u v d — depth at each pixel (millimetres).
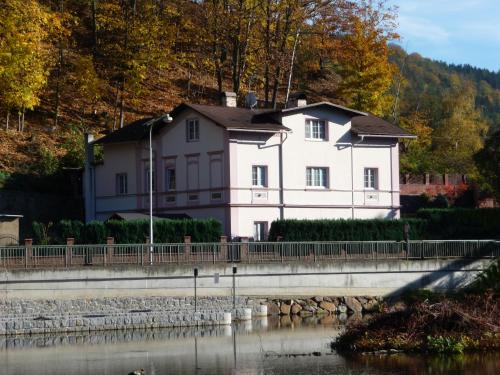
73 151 79250
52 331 47438
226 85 105625
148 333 47562
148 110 96000
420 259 58375
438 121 123062
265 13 89000
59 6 103188
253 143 65250
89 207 73812
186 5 98125
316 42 91688
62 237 58812
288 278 55375
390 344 39781
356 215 68875
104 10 99875
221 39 90875
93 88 88812
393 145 70688
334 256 56781
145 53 91375
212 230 61000
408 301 55844
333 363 37281
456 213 69062
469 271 59250
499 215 70062
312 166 67375
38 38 79438
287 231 61781
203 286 53250
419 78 193875
